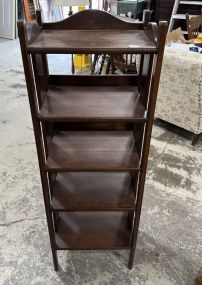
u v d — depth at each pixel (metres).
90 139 1.31
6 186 2.00
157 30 0.90
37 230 1.69
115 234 1.46
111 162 1.17
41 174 1.15
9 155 2.30
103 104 1.12
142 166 1.14
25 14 4.45
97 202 1.27
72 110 1.07
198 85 2.20
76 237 1.45
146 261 1.54
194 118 2.38
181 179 2.12
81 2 3.05
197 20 3.63
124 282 1.44
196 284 1.37
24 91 3.38
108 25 1.08
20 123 2.73
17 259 1.53
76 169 1.14
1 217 1.76
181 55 2.24
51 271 1.48
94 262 1.53
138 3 4.28
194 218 1.80
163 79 2.43
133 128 1.35
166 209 1.85
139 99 1.16
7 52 4.70
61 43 0.92
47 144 1.19
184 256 1.57
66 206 1.25
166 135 2.66
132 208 1.26
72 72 3.67
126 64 3.15
